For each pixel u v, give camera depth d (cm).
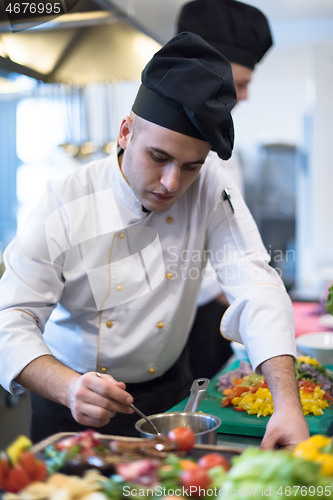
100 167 131
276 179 423
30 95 382
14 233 453
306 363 137
